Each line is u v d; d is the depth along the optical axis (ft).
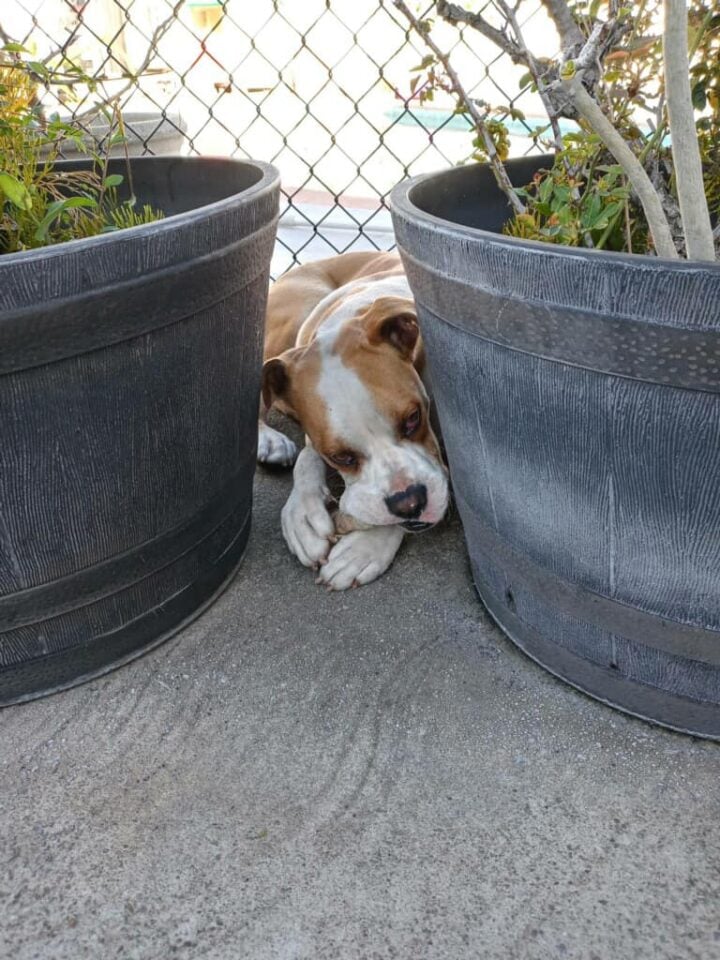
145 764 2.11
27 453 1.93
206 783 2.05
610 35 1.74
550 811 1.91
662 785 1.95
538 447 1.83
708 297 1.40
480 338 1.80
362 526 2.72
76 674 2.35
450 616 2.51
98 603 2.28
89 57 4.01
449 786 1.99
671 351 1.48
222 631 2.52
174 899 1.80
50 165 2.54
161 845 1.91
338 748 2.12
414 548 2.80
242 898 1.78
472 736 2.11
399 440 2.72
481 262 1.68
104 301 1.86
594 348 1.57
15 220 2.31
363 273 3.87
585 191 2.12
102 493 2.11
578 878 1.77
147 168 2.86
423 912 1.73
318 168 6.45
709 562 1.73
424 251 1.86
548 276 1.57
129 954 1.70
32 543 2.07
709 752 2.02
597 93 1.81
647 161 2.07
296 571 2.75
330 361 2.72
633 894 1.73
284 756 2.11
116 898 1.81
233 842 1.90
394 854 1.85
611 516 1.79
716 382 1.47
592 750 2.05
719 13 1.94
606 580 1.92
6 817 2.00
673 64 1.54
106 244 1.81
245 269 2.23
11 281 1.71
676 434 1.58
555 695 2.21
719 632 1.83
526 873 1.78
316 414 2.71
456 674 2.30
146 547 2.30
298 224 5.85
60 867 1.88
